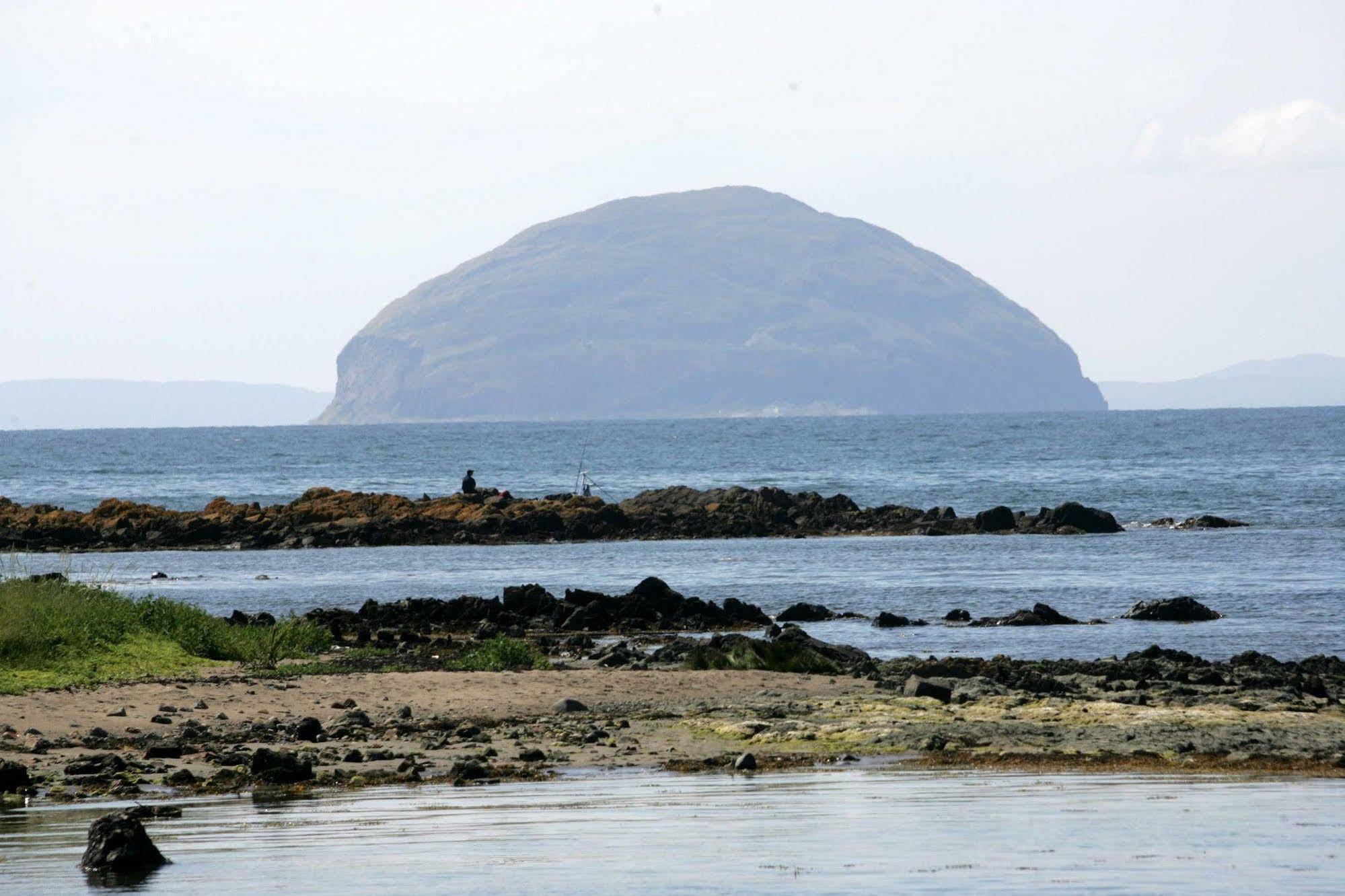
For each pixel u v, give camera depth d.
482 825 50.97
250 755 64.06
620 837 48.75
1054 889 41.28
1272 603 145.00
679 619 136.25
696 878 43.00
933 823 50.84
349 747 67.75
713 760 63.88
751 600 154.25
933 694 81.06
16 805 55.34
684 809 53.72
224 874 44.06
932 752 65.56
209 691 83.69
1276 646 116.06
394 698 83.19
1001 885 41.78
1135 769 61.59
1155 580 168.00
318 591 166.12
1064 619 133.50
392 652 110.94
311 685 86.94
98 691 81.81
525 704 82.00
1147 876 42.75
